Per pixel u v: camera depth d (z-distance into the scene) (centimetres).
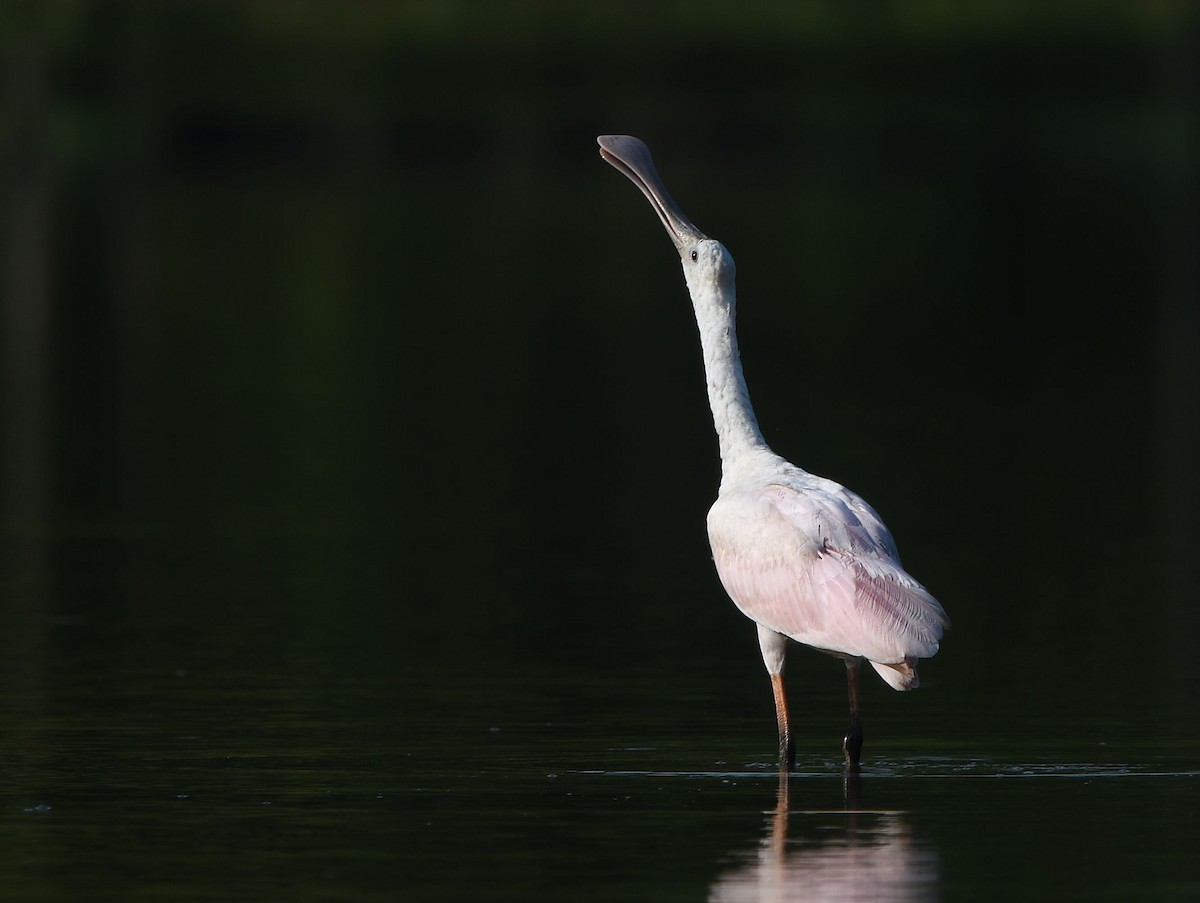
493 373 3064
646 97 6956
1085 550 1755
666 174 6356
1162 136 6706
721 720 1161
